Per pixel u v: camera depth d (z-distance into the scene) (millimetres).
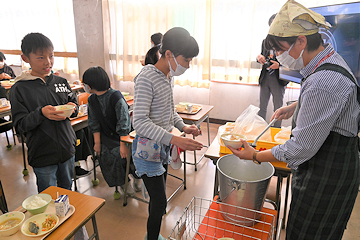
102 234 1940
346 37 1738
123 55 4793
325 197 1016
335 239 1112
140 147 1341
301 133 955
